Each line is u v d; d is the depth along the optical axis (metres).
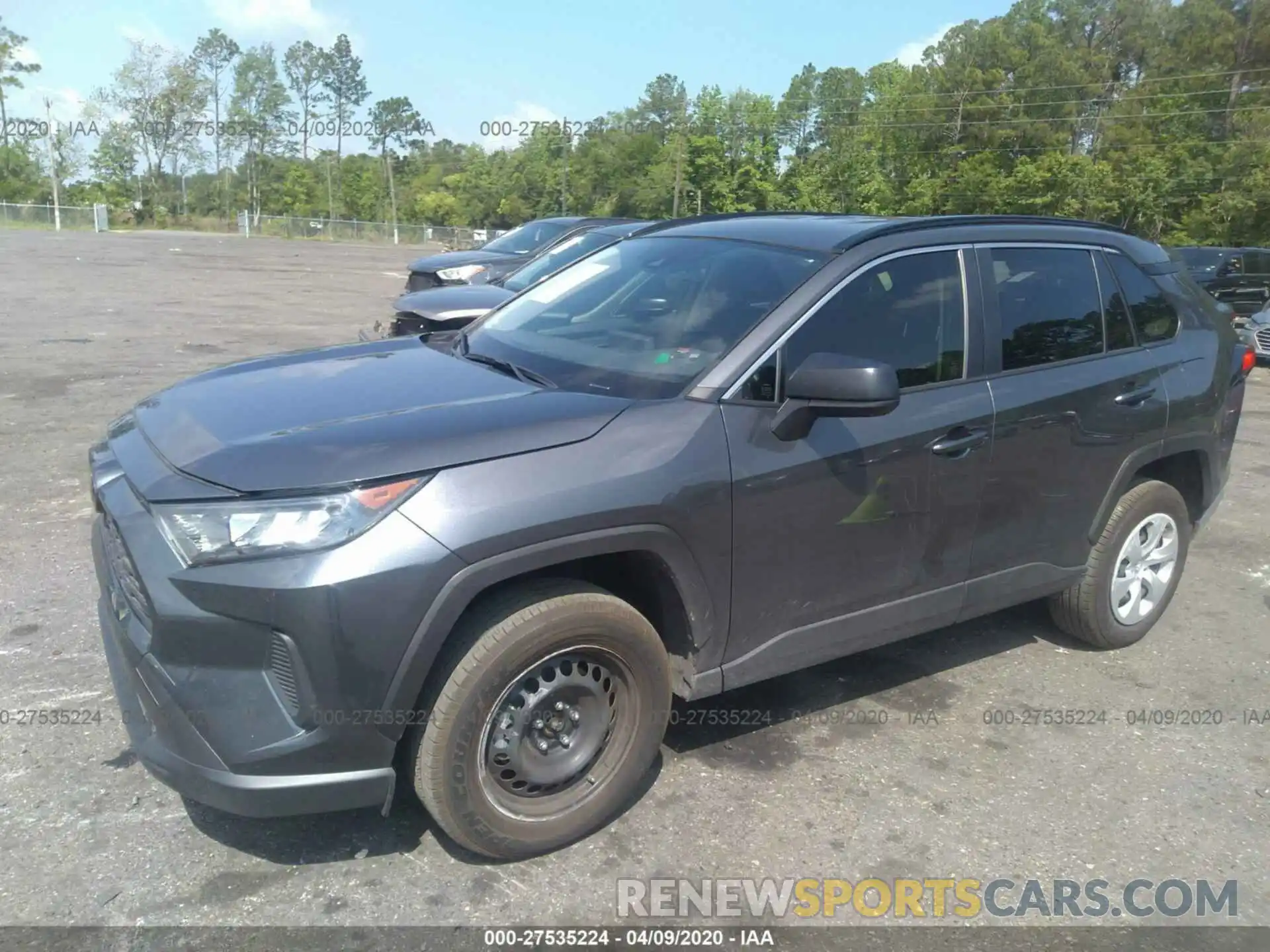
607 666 2.98
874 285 3.50
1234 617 5.09
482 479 2.66
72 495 6.07
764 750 3.61
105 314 14.91
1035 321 3.95
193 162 75.31
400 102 84.88
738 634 3.21
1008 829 3.22
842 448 3.26
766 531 3.14
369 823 3.10
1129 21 78.88
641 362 3.32
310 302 18.25
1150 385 4.26
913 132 70.94
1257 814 3.37
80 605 4.52
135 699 2.74
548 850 2.97
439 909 2.74
